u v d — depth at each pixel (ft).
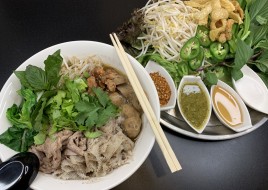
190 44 1.23
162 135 0.89
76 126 0.88
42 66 0.93
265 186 1.05
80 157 0.87
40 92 0.89
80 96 0.92
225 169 1.07
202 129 1.07
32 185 0.80
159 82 1.13
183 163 1.07
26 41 1.24
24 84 0.87
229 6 1.25
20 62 1.19
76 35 1.26
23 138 0.86
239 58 1.15
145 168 1.04
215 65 1.25
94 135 0.88
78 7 1.31
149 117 0.89
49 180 0.83
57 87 0.91
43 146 0.87
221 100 1.18
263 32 1.26
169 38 1.28
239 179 1.06
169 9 1.33
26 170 0.78
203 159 1.08
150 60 1.19
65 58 0.97
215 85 1.20
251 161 1.09
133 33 1.16
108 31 1.27
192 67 1.21
